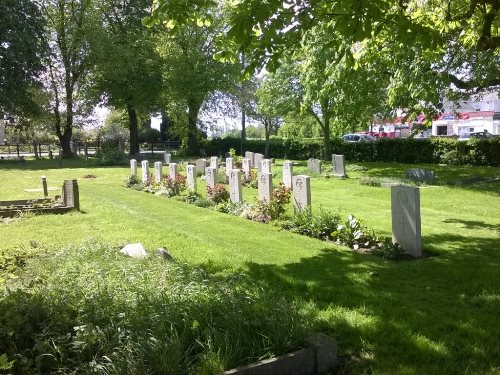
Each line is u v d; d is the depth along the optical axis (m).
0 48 33.06
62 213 12.32
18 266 6.31
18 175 25.17
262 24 6.00
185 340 3.84
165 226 10.39
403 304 5.48
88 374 3.30
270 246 8.45
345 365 4.05
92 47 36.28
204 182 20.50
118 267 5.56
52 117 39.41
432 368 3.93
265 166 19.89
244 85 42.56
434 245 8.62
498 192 16.56
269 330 4.05
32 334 3.65
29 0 35.09
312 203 14.67
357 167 26.50
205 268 6.83
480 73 15.27
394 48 9.92
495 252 8.09
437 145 30.19
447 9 9.71
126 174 26.05
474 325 4.84
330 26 6.83
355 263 7.30
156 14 6.73
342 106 20.70
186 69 38.41
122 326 3.81
